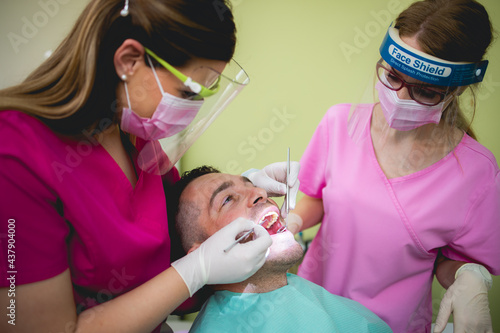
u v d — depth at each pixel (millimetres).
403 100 1113
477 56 1030
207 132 2312
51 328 863
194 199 1374
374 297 1419
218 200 1359
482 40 1025
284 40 2139
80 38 867
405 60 1043
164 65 878
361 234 1376
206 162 2346
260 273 1293
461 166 1269
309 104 2215
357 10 2047
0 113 868
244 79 1104
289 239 1295
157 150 1146
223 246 1084
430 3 1075
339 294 1480
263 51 2166
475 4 1046
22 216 832
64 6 1645
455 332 1199
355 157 1420
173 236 1396
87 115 927
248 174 1630
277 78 2195
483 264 1286
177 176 1584
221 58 930
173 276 1007
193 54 883
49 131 919
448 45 1008
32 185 848
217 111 1074
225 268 1062
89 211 941
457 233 1277
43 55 1655
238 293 1288
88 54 860
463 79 1034
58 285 863
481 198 1243
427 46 1027
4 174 817
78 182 939
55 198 894
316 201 1673
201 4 868
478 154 1263
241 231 1145
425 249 1312
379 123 1370
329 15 2072
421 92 1092
